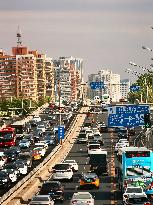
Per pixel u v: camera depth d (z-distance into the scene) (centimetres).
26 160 13650
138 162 9350
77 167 13212
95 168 12350
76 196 7988
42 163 13962
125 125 13262
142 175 9312
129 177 9350
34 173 12419
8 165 12550
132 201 8025
